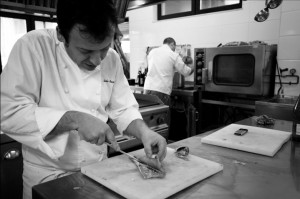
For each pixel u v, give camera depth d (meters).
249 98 2.62
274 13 2.60
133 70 4.11
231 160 0.94
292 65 2.48
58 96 0.92
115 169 0.81
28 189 0.97
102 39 0.66
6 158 1.46
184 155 0.93
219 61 2.62
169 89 3.12
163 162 0.87
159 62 3.06
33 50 0.86
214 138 1.14
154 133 0.93
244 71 2.45
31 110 0.81
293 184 0.74
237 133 1.20
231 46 2.48
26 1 1.52
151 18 3.73
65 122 0.80
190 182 0.73
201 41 3.26
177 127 3.23
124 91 1.12
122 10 1.91
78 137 0.95
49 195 0.67
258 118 1.49
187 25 3.36
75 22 0.63
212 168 0.82
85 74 0.94
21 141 0.84
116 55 1.09
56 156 0.83
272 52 2.50
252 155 0.99
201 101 2.85
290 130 1.32
